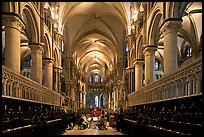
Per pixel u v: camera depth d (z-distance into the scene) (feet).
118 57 151.64
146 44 79.71
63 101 117.80
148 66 76.43
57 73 109.70
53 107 87.81
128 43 115.65
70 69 155.22
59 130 65.31
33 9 67.72
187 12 85.15
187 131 28.35
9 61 52.37
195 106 34.17
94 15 137.59
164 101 50.37
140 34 90.22
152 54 76.79
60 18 113.29
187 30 94.89
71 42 152.35
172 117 36.27
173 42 55.62
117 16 129.08
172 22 55.11
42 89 69.92
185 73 41.37
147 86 69.67
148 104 68.13
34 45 73.36
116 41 150.82
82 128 86.43
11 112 36.68
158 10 66.03
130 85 111.75
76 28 146.92
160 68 146.41
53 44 98.89
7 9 51.60
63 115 78.07
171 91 48.80
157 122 38.68
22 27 55.93
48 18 93.25
